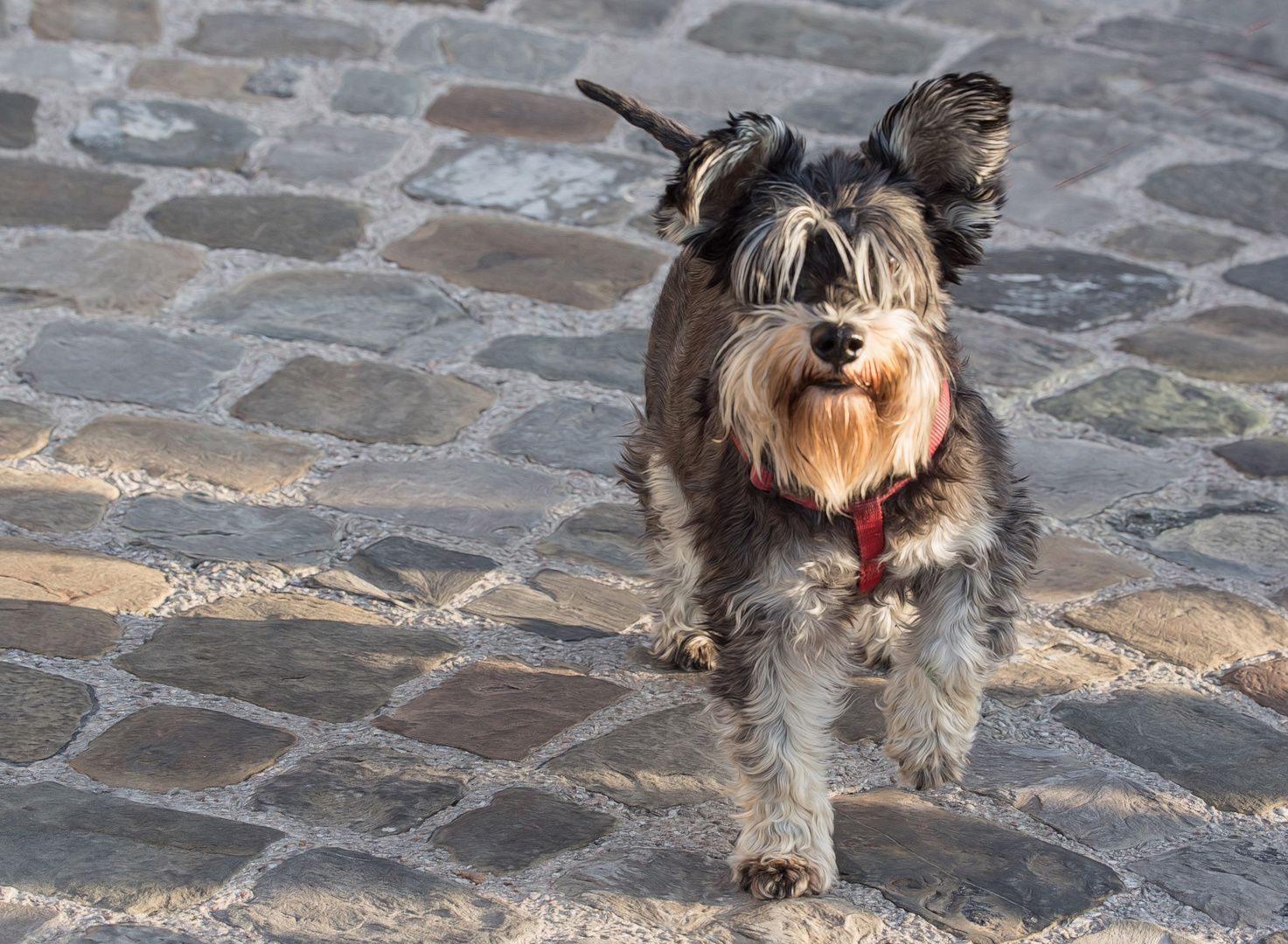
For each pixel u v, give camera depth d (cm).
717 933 298
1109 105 451
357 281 374
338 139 410
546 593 332
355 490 343
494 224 387
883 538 305
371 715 317
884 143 307
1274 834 307
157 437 347
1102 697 320
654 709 319
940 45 484
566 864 304
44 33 456
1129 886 302
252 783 310
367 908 299
